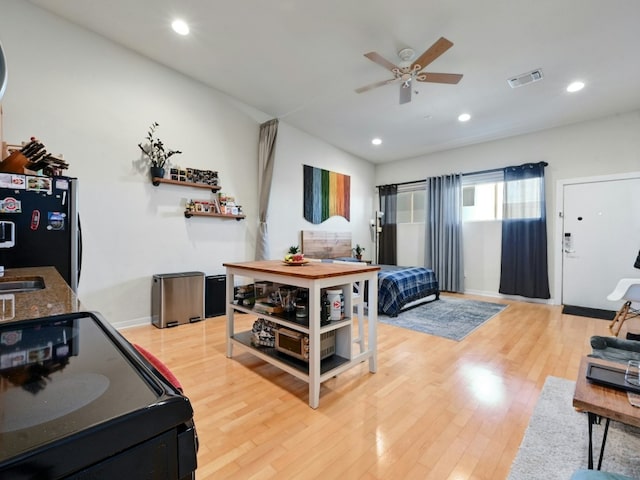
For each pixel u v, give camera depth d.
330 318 2.13
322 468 1.40
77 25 2.96
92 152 3.07
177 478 0.42
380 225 6.93
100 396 0.44
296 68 3.43
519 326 3.57
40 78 2.78
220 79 3.77
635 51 2.92
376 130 5.13
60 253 2.21
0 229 1.93
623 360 1.75
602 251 4.41
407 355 2.71
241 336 2.69
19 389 0.47
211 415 1.80
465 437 1.62
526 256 4.95
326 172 5.80
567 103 4.00
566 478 1.35
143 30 2.95
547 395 2.03
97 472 0.35
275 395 2.03
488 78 3.43
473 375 2.33
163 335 3.14
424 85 3.62
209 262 4.03
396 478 1.35
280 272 2.12
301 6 2.51
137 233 3.39
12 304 1.00
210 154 4.02
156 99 3.51
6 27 2.62
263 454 1.49
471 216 5.72
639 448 1.51
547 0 2.35
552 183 4.82
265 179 4.52
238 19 2.70
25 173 2.18
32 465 0.30
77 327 0.79
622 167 4.26
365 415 1.81
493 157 5.47
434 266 6.04
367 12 2.54
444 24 2.64
